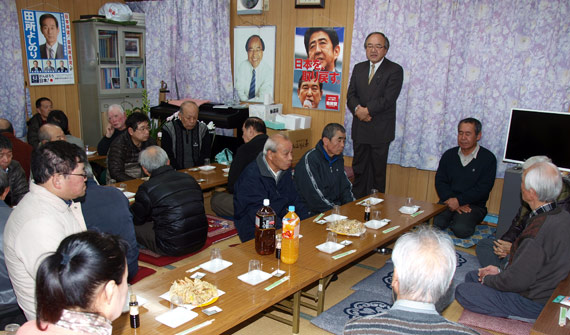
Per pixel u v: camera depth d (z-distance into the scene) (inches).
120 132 194.9
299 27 223.5
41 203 72.7
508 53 176.4
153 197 132.0
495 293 102.0
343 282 135.9
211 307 75.5
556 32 166.9
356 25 205.3
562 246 91.7
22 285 72.5
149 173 137.3
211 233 163.3
